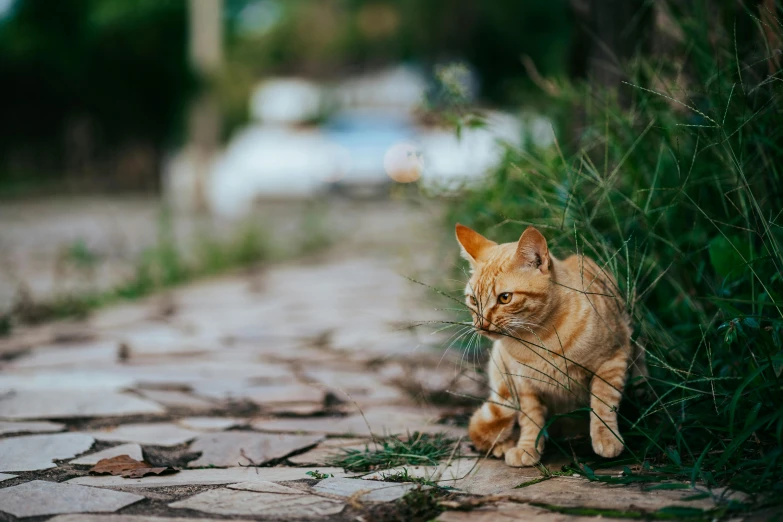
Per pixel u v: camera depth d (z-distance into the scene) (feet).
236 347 20.38
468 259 12.38
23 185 71.82
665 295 13.83
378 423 13.98
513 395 11.60
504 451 11.86
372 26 121.80
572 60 18.62
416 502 9.70
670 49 16.24
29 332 22.53
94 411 14.75
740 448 10.46
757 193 12.89
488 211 16.66
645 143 14.58
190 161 67.46
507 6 87.40
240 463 12.06
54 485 10.67
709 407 11.43
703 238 13.50
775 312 11.85
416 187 18.84
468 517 9.34
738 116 12.73
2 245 41.22
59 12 67.00
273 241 41.96
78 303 26.11
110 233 46.03
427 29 92.27
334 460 11.94
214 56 68.69
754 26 14.47
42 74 67.46
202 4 67.56
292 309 25.46
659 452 11.16
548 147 17.71
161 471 11.43
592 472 10.50
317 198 57.67
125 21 66.23
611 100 15.35
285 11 139.74
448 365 17.63
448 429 13.52
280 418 14.43
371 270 33.53
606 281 11.97
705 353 12.20
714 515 8.84
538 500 9.69
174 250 34.35
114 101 70.59
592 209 14.55
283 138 59.82
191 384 16.75
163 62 67.56
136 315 24.91
